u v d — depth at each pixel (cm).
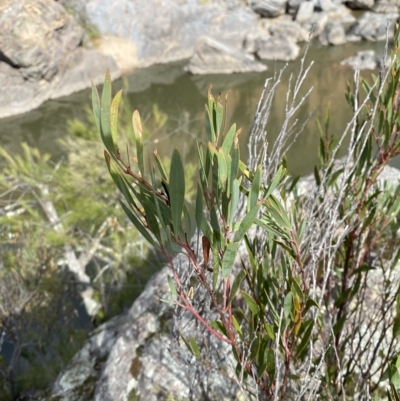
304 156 460
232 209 26
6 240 292
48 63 713
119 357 122
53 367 279
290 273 39
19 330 298
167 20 918
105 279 339
